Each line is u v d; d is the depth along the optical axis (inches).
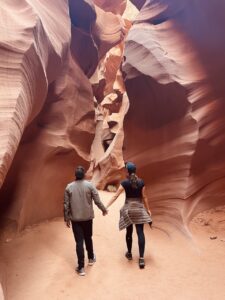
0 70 146.7
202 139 233.5
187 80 240.1
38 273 176.2
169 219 238.4
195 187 236.7
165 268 181.2
